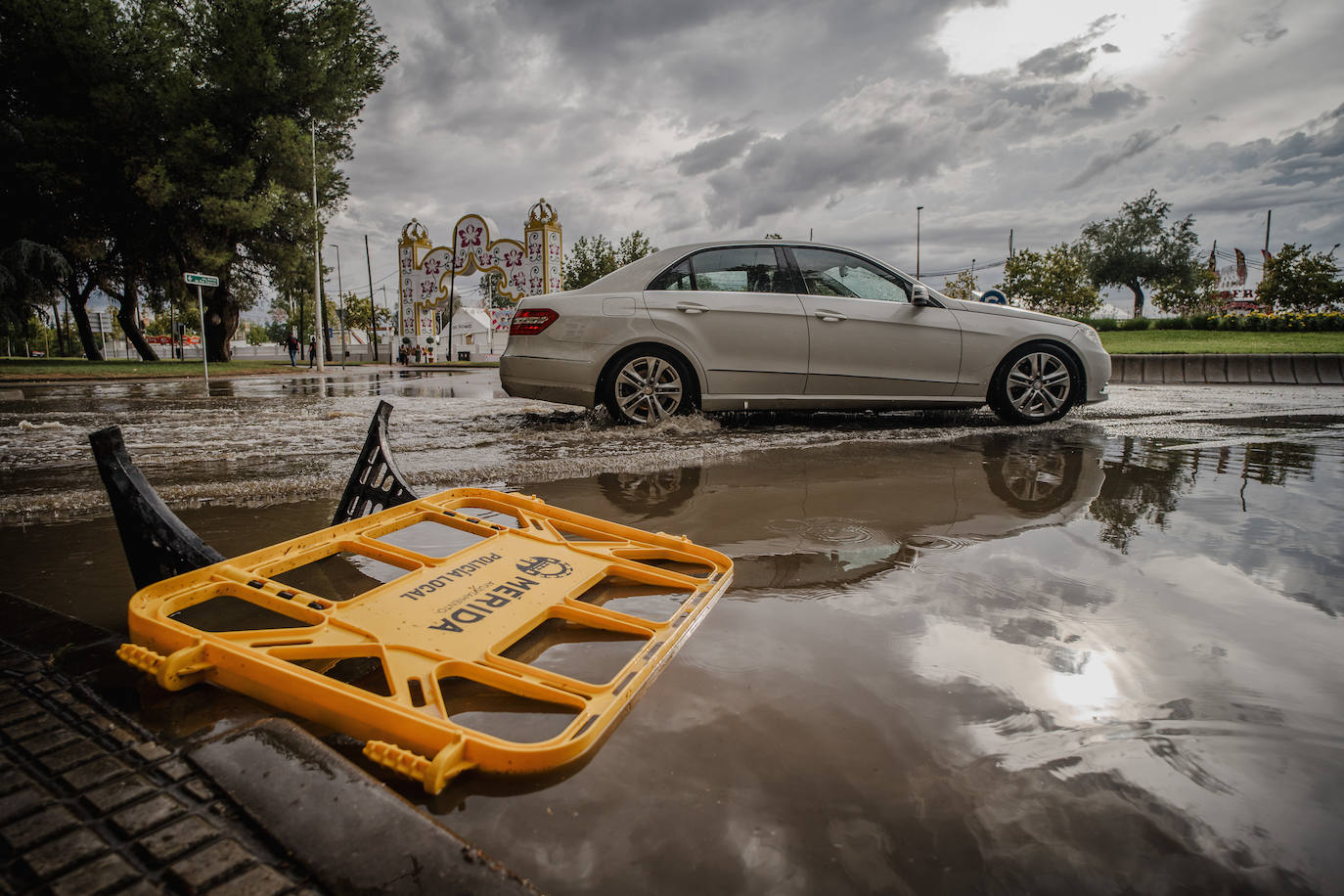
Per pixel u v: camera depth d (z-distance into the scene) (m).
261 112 25.89
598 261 38.16
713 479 3.22
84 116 24.64
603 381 5.06
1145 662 1.40
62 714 1.12
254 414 6.40
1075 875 0.85
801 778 1.02
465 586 1.58
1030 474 3.35
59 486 3.13
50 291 27.34
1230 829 0.93
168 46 26.03
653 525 2.43
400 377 17.25
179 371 19.78
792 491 2.98
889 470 3.46
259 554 1.59
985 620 1.59
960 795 0.99
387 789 0.95
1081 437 4.61
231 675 1.19
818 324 5.00
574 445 4.21
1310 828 0.94
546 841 0.90
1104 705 1.23
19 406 7.64
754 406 5.07
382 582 1.85
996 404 5.30
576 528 2.10
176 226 26.19
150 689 1.20
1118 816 0.96
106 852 0.83
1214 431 4.93
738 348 4.98
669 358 5.02
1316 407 6.94
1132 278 48.12
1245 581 1.87
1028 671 1.35
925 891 0.82
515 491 2.97
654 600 1.70
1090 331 5.38
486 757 0.99
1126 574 1.92
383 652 1.26
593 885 0.83
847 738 1.12
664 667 1.34
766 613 1.62
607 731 1.13
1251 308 50.97
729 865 0.86
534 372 5.02
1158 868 0.86
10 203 24.77
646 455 3.83
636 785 1.00
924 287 5.13
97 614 1.64
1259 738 1.14
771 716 1.18
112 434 1.60
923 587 1.81
